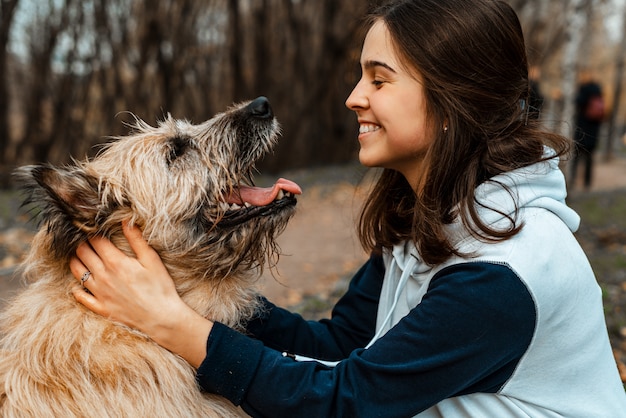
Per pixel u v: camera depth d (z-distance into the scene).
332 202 11.98
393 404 1.74
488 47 1.85
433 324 1.69
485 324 1.64
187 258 2.36
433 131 1.91
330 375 1.82
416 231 1.92
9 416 2.03
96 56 13.24
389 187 2.36
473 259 1.71
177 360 2.10
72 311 2.13
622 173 16.86
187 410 2.08
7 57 13.14
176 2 13.77
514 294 1.62
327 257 7.80
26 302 2.30
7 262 6.71
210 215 2.47
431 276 1.91
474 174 1.83
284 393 1.81
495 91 1.89
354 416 1.75
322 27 16.23
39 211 2.24
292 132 16.64
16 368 2.13
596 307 1.83
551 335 1.73
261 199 2.56
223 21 15.16
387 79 1.92
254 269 2.62
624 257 6.56
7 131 13.38
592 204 10.15
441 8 1.87
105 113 13.62
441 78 1.84
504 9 1.92
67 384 2.02
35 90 13.20
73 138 13.64
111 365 2.01
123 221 2.21
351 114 17.34
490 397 1.78
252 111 2.81
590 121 12.34
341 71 16.62
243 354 1.87
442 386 1.70
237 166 2.72
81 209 2.12
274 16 15.75
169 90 14.12
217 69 15.34
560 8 14.80
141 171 2.36
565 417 1.80
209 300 2.38
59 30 12.92
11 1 12.42
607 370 1.87
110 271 2.06
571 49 11.54
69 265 2.22
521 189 1.80
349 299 2.56
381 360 1.75
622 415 1.87
